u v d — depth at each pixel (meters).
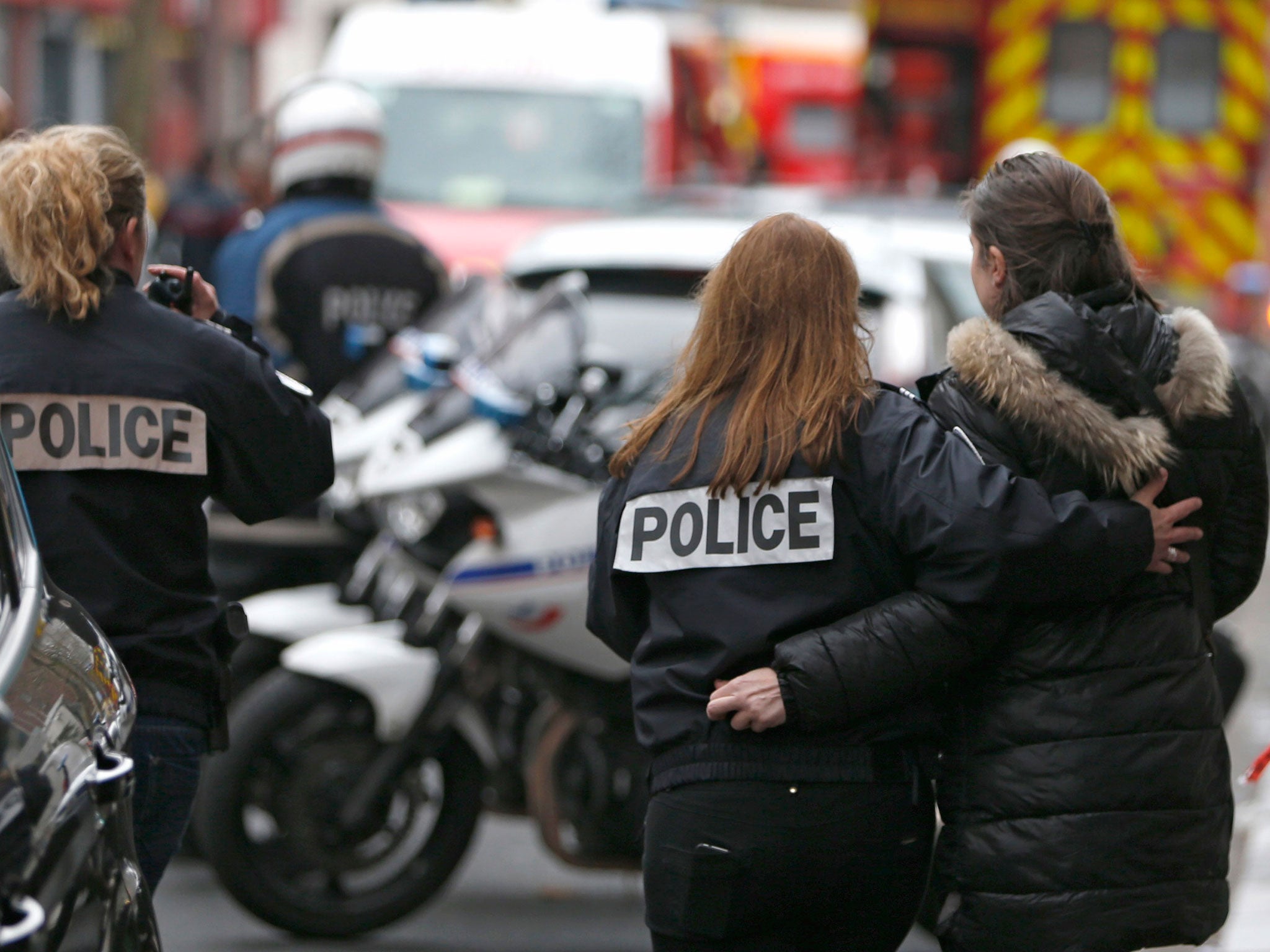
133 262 10.91
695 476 9.70
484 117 37.88
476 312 17.77
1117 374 9.64
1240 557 10.32
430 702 15.87
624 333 19.12
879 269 19.77
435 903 17.62
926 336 19.39
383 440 16.80
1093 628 9.49
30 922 6.60
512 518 15.69
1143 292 10.16
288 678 16.00
